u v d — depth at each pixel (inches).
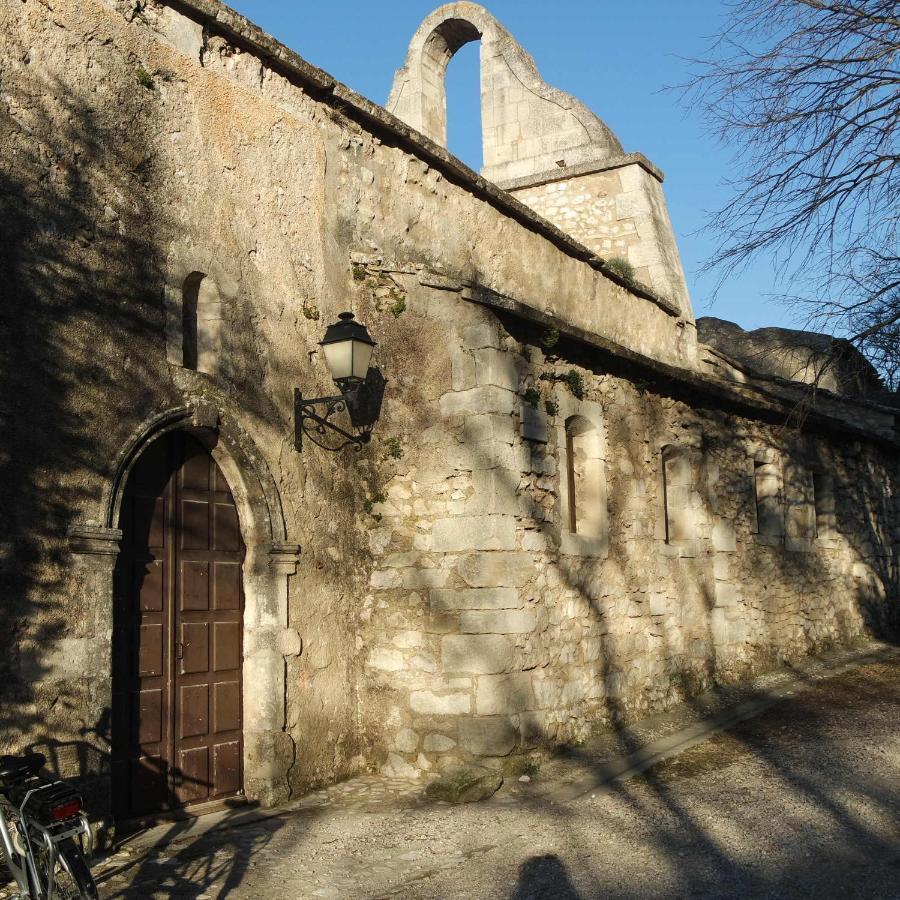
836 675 459.8
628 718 358.9
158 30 264.4
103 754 222.8
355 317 323.0
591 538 355.6
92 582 225.6
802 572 528.4
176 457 264.1
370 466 319.9
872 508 639.1
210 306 274.1
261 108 295.3
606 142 582.6
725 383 487.5
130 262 247.6
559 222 572.7
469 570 300.8
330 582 300.8
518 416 319.3
